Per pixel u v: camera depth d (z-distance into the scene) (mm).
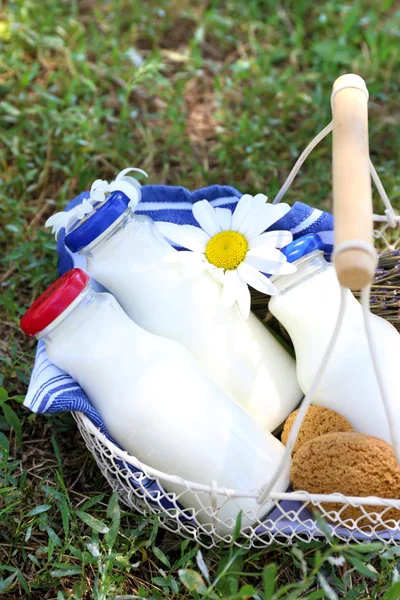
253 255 710
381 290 750
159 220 771
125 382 673
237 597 637
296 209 738
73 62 1052
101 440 664
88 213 697
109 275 704
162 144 1014
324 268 699
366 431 696
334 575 695
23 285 891
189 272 706
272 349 727
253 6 1163
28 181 963
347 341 691
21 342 845
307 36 1156
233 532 681
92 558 680
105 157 981
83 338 674
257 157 983
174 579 688
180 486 678
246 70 1058
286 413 726
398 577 659
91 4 1155
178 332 708
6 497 719
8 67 1045
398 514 668
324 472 666
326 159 1006
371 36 1096
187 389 677
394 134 1040
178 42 1128
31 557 693
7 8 1098
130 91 1032
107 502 745
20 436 768
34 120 1006
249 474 676
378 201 949
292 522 683
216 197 761
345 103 628
